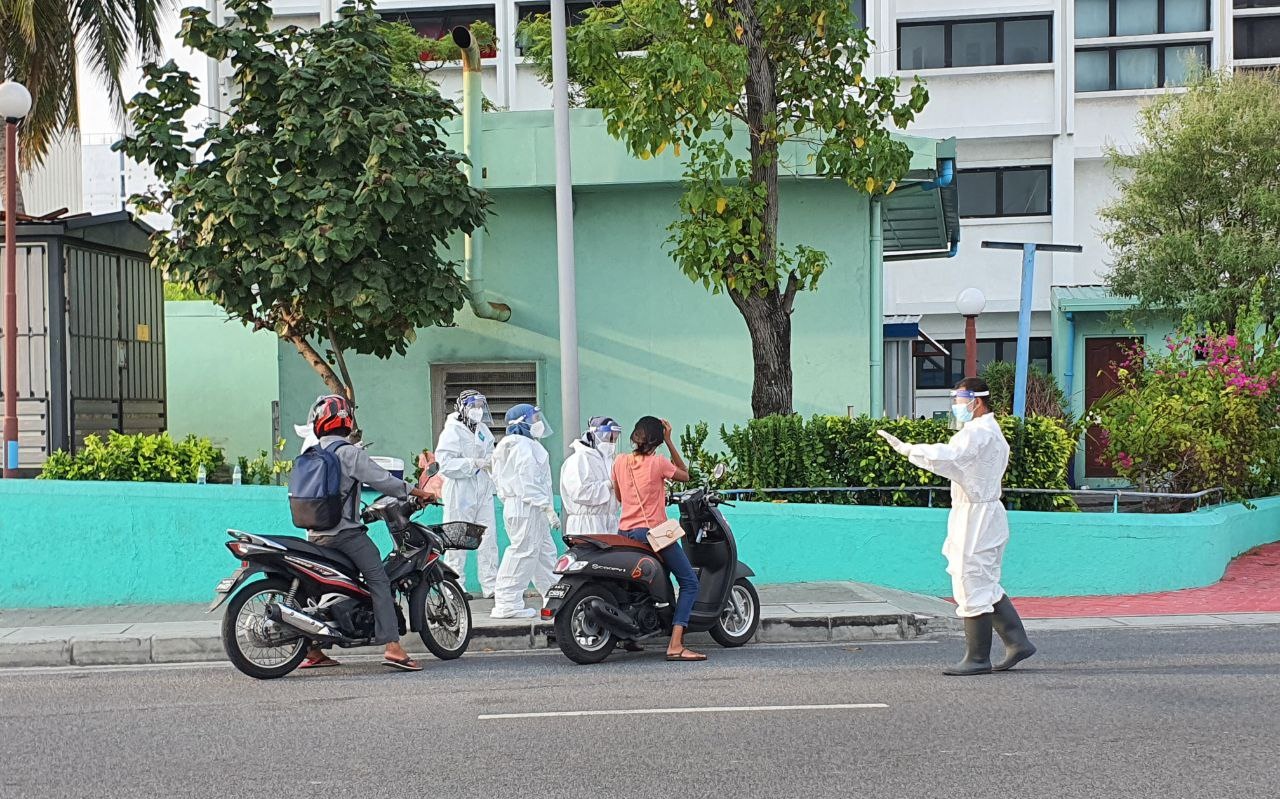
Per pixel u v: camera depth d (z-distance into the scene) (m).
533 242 16.81
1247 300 23.34
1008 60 33.50
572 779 6.13
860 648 10.45
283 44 14.76
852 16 14.35
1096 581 13.30
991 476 8.98
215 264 13.62
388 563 9.85
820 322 16.69
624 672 9.31
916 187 16.95
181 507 12.16
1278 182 24.02
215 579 12.20
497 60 33.81
